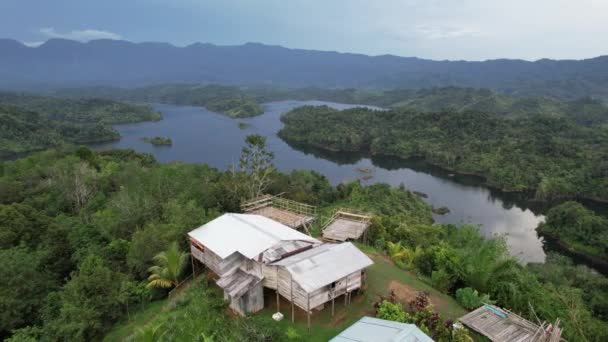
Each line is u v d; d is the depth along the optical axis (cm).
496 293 2269
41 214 2958
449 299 2164
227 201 3547
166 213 3036
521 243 6469
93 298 2000
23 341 1762
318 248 2103
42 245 2608
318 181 7794
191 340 1725
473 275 2283
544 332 1686
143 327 1923
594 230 6225
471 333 1798
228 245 2102
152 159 8544
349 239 2933
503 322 1839
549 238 6719
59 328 1820
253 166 4488
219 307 1992
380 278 2327
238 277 2030
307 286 1705
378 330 1484
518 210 8044
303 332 1759
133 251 2405
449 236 3947
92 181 4550
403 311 1884
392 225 3566
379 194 7162
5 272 2047
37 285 2195
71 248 2731
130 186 3997
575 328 2084
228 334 1745
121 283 2188
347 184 7975
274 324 1794
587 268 5431
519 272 2427
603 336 2150
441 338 1714
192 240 2359
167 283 2277
